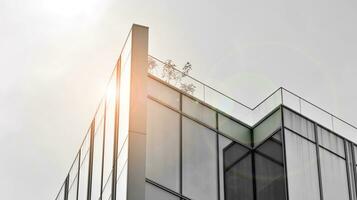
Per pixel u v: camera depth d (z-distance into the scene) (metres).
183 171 22.22
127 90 22.09
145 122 21.11
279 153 23.67
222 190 23.02
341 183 24.61
